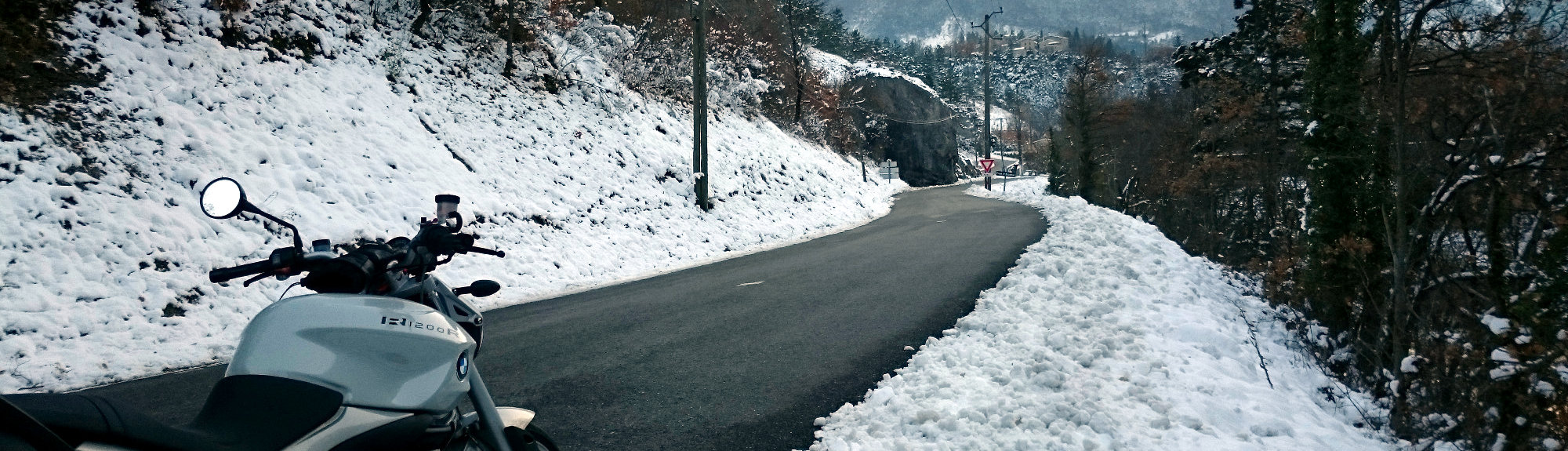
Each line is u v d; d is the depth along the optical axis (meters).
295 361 2.13
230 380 2.08
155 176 11.16
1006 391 5.34
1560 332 8.41
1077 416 4.67
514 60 22.52
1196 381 5.74
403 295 2.64
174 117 12.41
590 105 23.31
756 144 32.38
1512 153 10.46
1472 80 10.77
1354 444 5.11
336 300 2.29
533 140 19.25
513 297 11.58
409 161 15.21
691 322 8.52
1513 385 7.80
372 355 2.28
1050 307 8.16
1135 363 6.02
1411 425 6.65
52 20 12.29
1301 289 11.65
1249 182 23.80
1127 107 40.34
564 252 14.92
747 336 7.71
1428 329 9.47
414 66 18.81
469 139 17.48
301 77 15.49
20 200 9.35
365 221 12.92
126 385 6.36
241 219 11.26
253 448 1.89
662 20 35.53
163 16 14.12
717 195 23.47
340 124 14.96
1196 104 28.78
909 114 70.69
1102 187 43.62
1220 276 12.71
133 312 8.70
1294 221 20.41
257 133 13.28
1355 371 9.48
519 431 3.09
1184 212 34.41
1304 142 12.12
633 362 6.67
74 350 7.52
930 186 70.69
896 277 11.66
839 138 56.09
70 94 11.47
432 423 2.55
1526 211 10.48
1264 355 7.56
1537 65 10.31
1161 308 8.38
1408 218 11.34
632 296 10.98
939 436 4.53
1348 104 11.39
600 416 5.17
